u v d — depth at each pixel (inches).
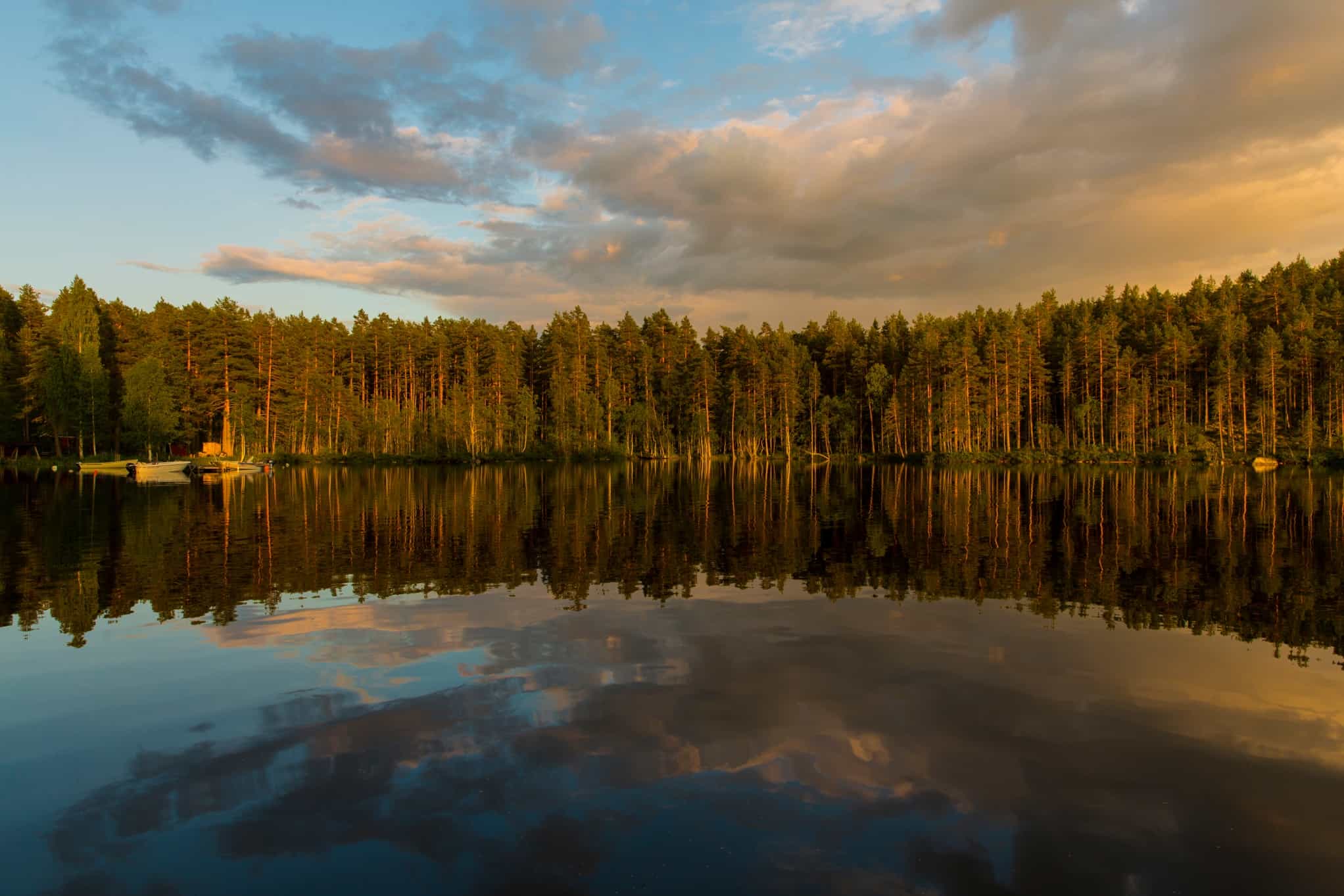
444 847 224.8
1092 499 1504.7
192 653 424.8
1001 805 250.8
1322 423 3213.6
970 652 425.7
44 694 357.4
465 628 480.7
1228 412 3358.8
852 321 5201.8
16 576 663.8
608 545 863.7
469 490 1772.9
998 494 1663.4
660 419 4178.2
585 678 378.9
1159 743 302.4
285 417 3289.9
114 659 412.2
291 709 337.7
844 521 1118.4
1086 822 241.3
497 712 333.1
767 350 4318.4
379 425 3462.1
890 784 265.7
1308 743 301.9
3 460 2691.9
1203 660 412.2
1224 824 240.2
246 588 610.5
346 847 225.6
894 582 636.7
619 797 254.7
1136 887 207.0
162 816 244.7
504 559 764.0
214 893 203.6
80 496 1519.4
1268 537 917.8
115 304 3440.0
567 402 3725.4
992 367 3627.0
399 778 269.4
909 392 3897.6
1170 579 650.8
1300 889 207.0
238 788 262.7
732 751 292.2
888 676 382.0
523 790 260.1
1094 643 445.7
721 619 503.8
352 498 1519.4
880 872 211.9
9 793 260.7
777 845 225.1
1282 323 3673.7
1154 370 3595.0
